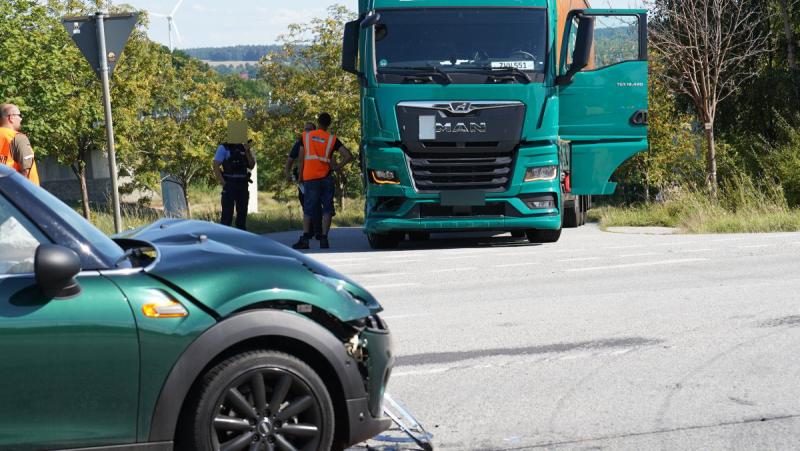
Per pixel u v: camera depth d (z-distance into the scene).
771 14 38.03
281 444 5.53
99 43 14.52
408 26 18.55
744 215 24.44
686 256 16.73
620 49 20.17
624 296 12.74
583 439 6.90
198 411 5.34
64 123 52.38
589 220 31.50
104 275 5.29
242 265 5.56
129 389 5.20
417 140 18.34
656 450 6.64
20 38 48.41
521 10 18.64
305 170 20.31
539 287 13.66
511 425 7.26
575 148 20.39
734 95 37.38
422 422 7.36
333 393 5.81
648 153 54.34
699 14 31.47
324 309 5.59
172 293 5.32
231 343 5.32
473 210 18.62
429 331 10.70
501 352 9.65
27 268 5.19
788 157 29.17
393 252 18.89
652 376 8.66
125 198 73.81
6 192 5.30
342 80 52.66
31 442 5.07
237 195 21.38
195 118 59.75
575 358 9.37
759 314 11.38
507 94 18.38
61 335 5.07
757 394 8.03
